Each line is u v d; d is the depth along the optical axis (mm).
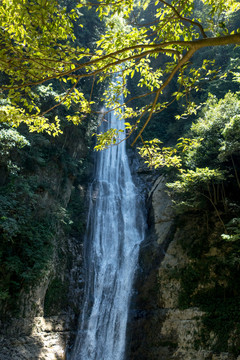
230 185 19703
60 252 20516
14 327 14828
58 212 19938
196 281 17578
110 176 30266
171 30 6293
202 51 32469
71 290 20094
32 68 5500
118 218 26203
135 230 24719
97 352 18766
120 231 25188
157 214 23094
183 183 17875
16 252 15992
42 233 17641
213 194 19578
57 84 24641
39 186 19062
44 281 17031
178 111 31875
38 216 18453
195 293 17281
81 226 23766
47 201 19625
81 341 18484
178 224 20562
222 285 16609
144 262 20844
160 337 17141
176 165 8000
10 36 5820
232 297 15961
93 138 30859
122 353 18125
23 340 14945
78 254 22250
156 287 18984
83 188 26656
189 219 20125
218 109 19875
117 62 4750
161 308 18125
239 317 14750
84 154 27734
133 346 17906
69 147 25000
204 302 16703
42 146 21156
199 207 19047
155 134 31797
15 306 15164
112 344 18797
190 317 16578
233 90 26719
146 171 29141
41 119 6711
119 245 24125
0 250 15023
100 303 20828
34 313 16172
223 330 14930
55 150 22141
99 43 6039
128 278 21047
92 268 22438
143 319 18406
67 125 23203
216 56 30312
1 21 5555
